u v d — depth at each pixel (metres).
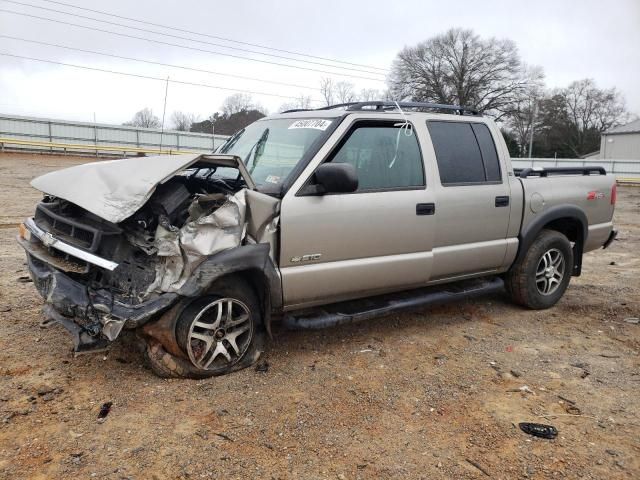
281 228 3.80
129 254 3.59
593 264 8.34
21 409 3.27
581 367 4.27
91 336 3.43
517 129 63.47
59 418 3.19
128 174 3.61
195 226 3.50
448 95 57.12
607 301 6.07
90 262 3.37
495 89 57.06
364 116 4.35
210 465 2.83
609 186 6.13
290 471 2.82
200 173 4.68
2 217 10.67
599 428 3.36
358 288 4.29
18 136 32.56
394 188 4.39
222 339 3.75
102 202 3.42
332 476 2.80
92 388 3.56
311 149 4.09
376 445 3.09
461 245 4.86
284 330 4.69
